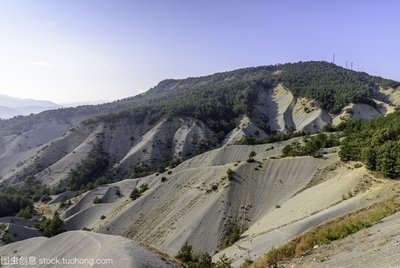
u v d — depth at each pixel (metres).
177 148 190.88
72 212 116.69
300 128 197.88
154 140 195.75
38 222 105.25
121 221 89.19
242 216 74.25
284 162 85.00
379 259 17.55
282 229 47.41
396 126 71.69
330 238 26.70
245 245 49.38
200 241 69.62
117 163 185.00
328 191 64.06
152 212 88.31
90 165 175.88
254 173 84.19
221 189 82.06
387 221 25.27
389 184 55.56
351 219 31.41
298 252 26.25
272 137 146.75
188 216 78.81
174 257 36.97
